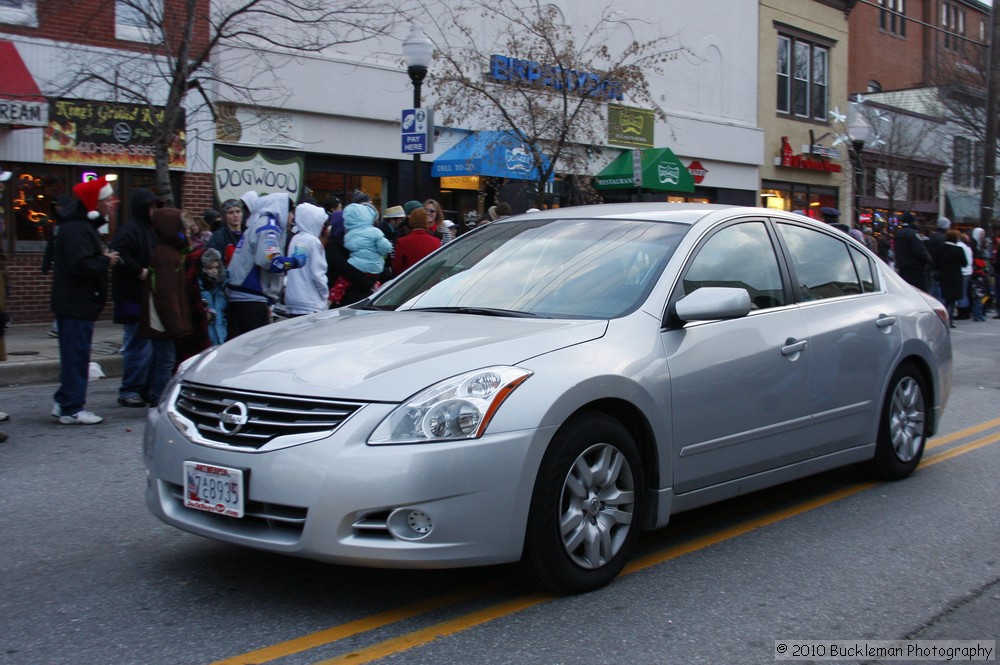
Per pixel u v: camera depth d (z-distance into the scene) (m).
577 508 4.12
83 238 7.77
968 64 35.38
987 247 23.22
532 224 5.59
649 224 5.20
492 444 3.78
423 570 4.51
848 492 6.05
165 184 12.48
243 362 4.26
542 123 16.91
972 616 4.10
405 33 18.23
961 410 9.09
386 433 3.71
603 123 19.98
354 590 4.28
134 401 8.94
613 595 4.24
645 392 4.35
